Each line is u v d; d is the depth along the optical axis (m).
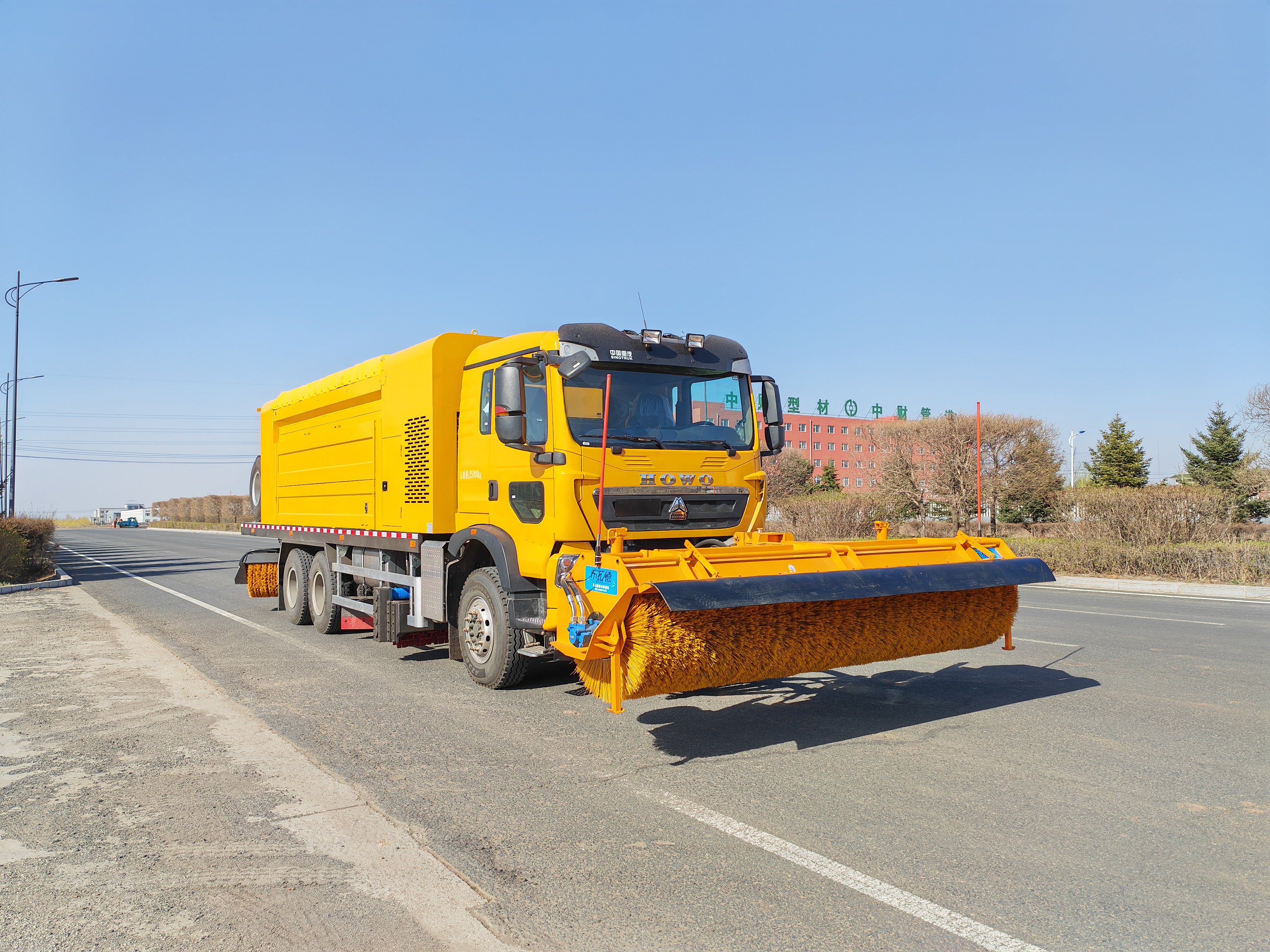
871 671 7.97
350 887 3.57
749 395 7.45
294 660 8.82
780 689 7.28
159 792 4.75
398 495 8.66
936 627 6.35
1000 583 6.26
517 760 5.33
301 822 4.30
